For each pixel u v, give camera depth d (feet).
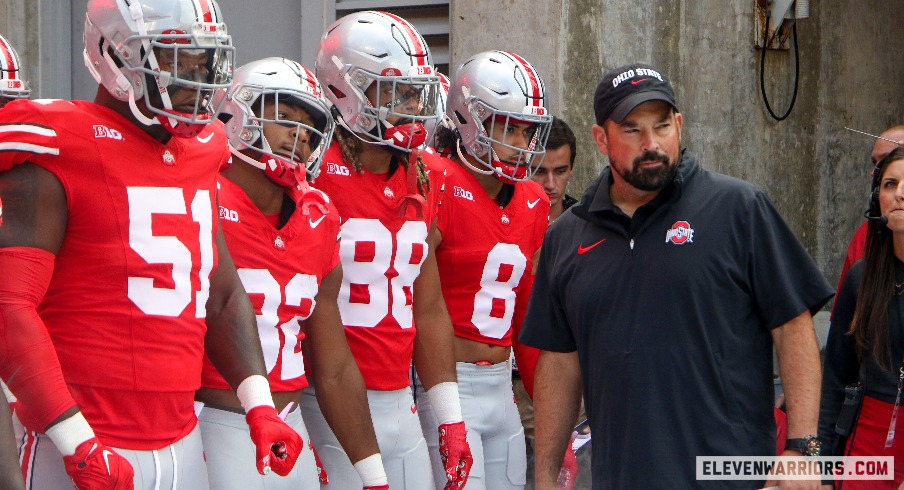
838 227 88.17
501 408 48.39
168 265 29.58
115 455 27.53
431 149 46.24
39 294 27.66
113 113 29.32
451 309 47.19
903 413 42.22
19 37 67.31
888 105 92.17
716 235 36.68
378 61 40.37
